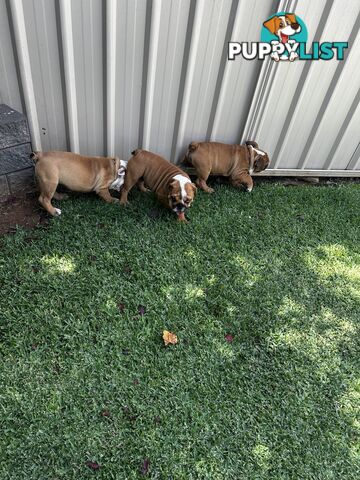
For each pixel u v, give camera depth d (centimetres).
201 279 147
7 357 114
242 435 110
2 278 133
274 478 104
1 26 137
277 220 183
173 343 126
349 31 162
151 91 163
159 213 172
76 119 165
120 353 121
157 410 111
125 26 144
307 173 212
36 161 148
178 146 185
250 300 144
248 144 185
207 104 174
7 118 147
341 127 196
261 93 174
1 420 103
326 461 109
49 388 110
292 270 160
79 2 136
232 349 128
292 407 118
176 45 152
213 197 187
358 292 156
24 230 152
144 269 146
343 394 124
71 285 135
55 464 98
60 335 122
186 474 101
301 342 135
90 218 161
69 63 148
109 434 105
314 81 175
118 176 164
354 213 197
